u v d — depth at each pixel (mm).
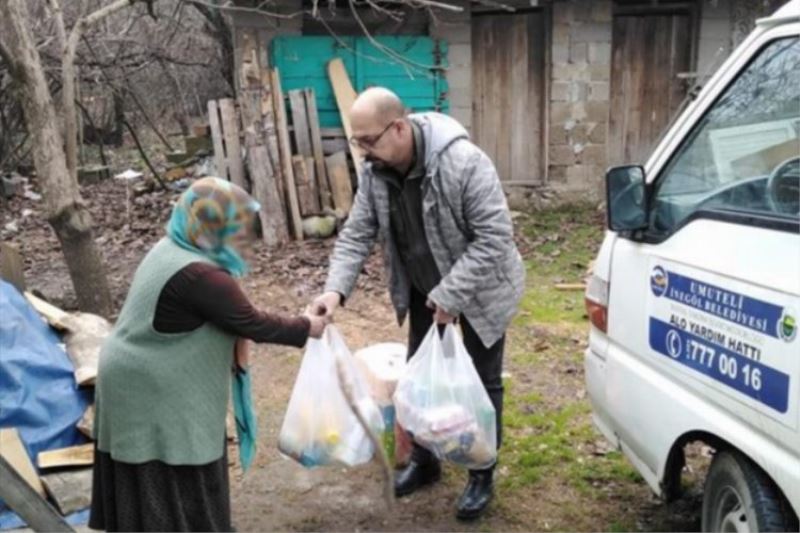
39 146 5402
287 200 8148
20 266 4934
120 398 2395
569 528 3189
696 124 2676
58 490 3361
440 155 2836
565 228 8523
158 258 2359
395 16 7570
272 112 8086
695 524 3184
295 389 2967
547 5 8844
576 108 9047
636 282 2789
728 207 2402
